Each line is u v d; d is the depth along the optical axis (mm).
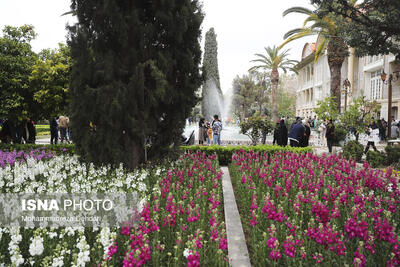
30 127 11859
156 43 6422
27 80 10109
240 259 3311
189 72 6789
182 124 6996
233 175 7523
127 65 5969
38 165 5902
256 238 3686
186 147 9688
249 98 47781
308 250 3180
